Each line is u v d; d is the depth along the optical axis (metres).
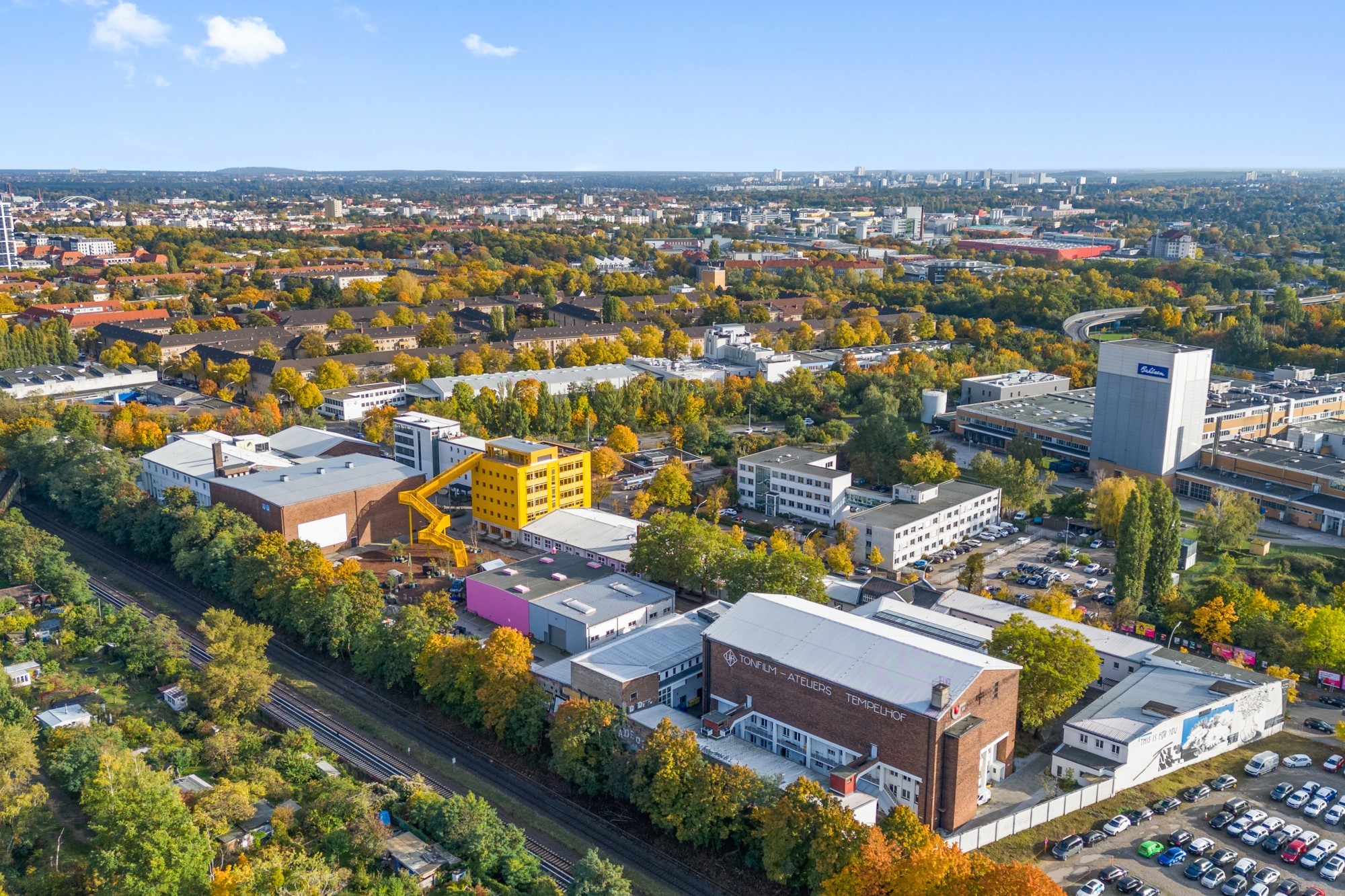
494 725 179.75
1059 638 176.25
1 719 178.62
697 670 189.88
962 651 165.12
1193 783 166.38
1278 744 179.38
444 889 141.12
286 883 132.00
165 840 135.88
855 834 136.00
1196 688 180.12
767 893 143.88
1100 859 147.50
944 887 123.25
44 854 149.50
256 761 171.38
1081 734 167.88
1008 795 163.00
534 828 159.50
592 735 166.50
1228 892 139.12
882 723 155.75
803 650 170.12
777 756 163.62
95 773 159.12
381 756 180.25
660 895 144.12
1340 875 142.38
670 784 152.12
